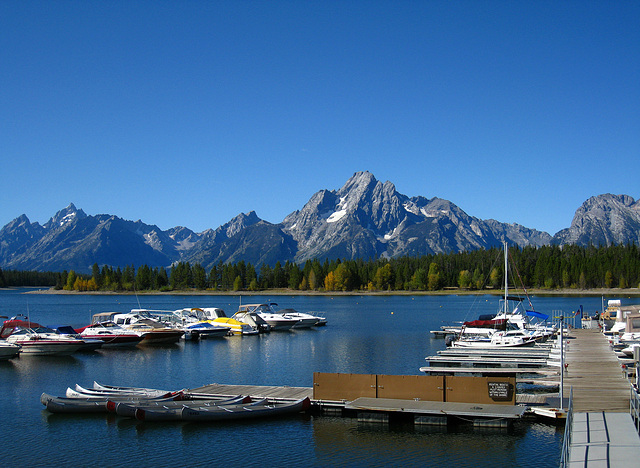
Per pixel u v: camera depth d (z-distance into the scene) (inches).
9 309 6806.1
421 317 5285.4
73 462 1181.1
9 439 1322.6
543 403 1416.1
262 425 1392.7
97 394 1627.7
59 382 2012.8
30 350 2620.6
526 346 2763.3
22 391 1861.5
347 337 3479.3
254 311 4303.6
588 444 1024.2
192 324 3516.2
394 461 1167.6
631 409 1216.8
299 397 1545.3
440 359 2191.2
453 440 1270.9
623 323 3006.9
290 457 1197.7
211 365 2368.4
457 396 1416.1
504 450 1210.6
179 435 1334.9
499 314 3516.2
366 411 1382.9
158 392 1635.1
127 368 2299.5
